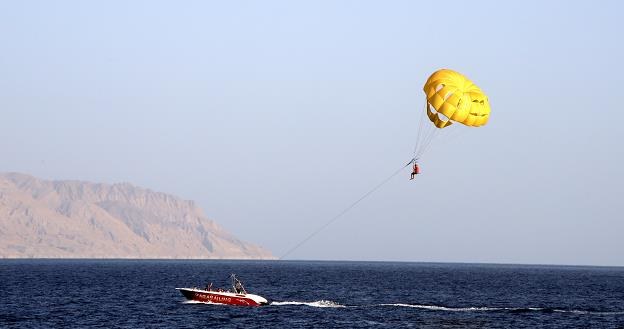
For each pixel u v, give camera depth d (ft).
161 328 342.44
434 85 363.56
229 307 419.95
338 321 371.15
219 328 343.46
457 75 368.48
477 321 382.63
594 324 382.63
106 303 451.12
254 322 361.71
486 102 365.20
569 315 421.59
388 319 383.86
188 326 348.18
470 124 360.28
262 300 426.51
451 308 451.53
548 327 366.22
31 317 380.37
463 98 357.41
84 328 342.64
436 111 361.10
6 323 358.43
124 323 357.82
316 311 412.57
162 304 441.68
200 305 433.07
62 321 365.20
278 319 373.20
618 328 369.50
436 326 360.28
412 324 365.81
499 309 449.48
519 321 386.52
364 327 352.90
